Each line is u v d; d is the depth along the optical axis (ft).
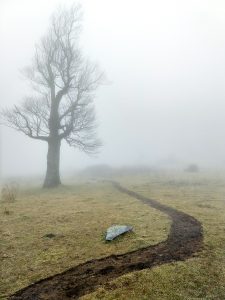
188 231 41.78
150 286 29.32
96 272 31.94
